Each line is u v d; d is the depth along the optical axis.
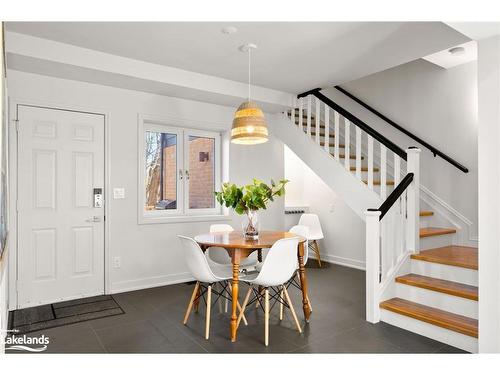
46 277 3.50
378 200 3.77
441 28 2.84
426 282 2.98
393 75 4.81
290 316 3.15
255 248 2.68
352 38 3.03
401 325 2.86
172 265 4.31
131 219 4.01
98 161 3.80
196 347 2.50
